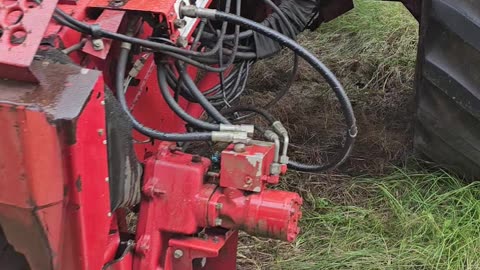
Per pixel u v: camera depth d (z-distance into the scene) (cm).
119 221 170
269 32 168
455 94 210
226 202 159
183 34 168
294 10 209
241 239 242
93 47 151
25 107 110
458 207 249
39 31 118
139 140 187
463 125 219
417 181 261
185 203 159
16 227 121
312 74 361
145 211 161
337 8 255
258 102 329
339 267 228
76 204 124
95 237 133
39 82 120
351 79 362
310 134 306
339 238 242
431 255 229
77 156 119
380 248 235
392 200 253
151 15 161
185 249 164
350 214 253
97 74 123
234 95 211
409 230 241
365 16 422
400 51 380
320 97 338
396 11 429
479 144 221
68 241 129
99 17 156
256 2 234
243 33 196
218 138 159
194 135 159
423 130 234
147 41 156
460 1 198
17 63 115
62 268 132
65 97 117
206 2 186
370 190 266
